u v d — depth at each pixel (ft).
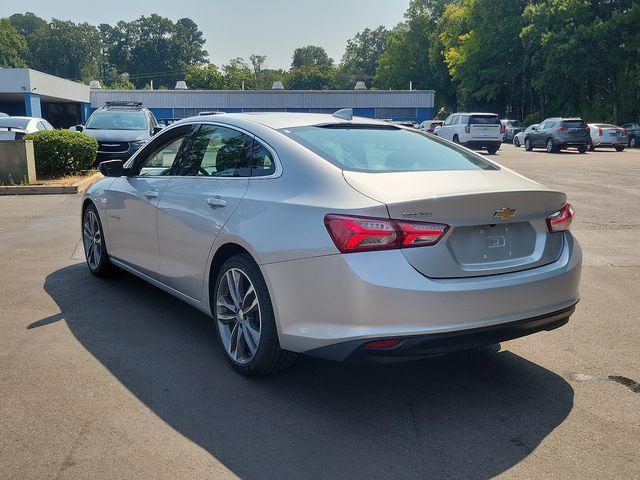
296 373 12.85
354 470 9.29
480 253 10.93
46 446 9.77
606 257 23.89
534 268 11.51
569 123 98.68
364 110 179.52
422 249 10.29
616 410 11.33
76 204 36.27
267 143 12.80
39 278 19.80
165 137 16.35
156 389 11.93
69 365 12.98
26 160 43.45
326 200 10.89
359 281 10.10
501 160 80.89
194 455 9.61
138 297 17.94
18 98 155.53
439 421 10.87
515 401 11.68
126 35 500.74
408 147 13.44
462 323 10.37
